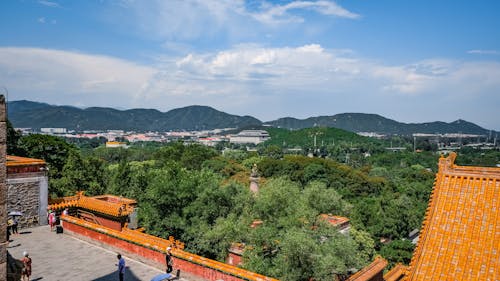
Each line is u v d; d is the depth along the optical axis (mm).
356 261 28000
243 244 32719
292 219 30641
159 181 34469
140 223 33812
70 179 53031
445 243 15461
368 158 194125
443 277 14469
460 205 16328
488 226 15289
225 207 34438
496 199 15867
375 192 99688
